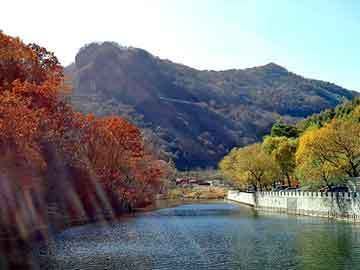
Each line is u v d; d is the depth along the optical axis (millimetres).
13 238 60125
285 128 189875
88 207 97812
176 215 112438
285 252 48875
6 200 63156
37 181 66500
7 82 60188
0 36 60438
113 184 112250
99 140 101875
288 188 145875
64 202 87375
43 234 67188
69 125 80938
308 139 93125
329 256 45625
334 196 91500
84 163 94500
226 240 60688
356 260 43250
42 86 62500
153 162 160250
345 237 59688
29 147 55688
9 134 50562
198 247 54188
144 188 143125
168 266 41969
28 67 64125
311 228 72688
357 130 90062
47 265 42500
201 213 119250
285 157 142250
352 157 90500
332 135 90500
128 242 59344
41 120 61969
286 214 111500
